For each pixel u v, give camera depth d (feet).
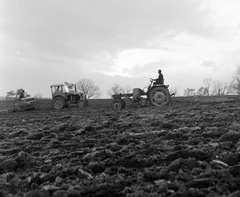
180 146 12.54
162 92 46.88
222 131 15.40
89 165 10.75
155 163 10.80
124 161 10.91
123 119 27.32
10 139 20.25
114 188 8.23
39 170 11.37
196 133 16.08
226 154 11.05
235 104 36.94
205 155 10.69
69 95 66.39
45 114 46.09
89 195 7.89
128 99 48.88
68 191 8.01
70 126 22.54
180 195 7.27
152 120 24.44
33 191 8.33
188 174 9.03
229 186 7.64
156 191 7.94
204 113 25.95
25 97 66.18
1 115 51.57
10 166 11.78
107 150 12.76
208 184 7.98
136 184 8.73
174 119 22.72
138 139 16.28
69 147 15.48
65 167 11.10
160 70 47.60
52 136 19.20
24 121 34.42
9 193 9.01
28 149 15.49
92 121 26.99
